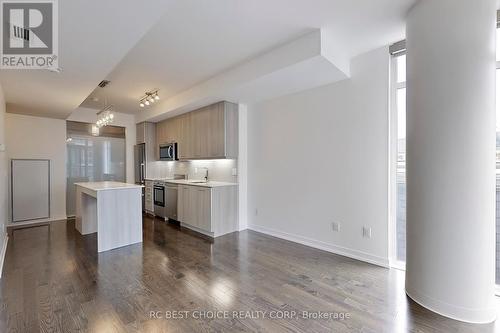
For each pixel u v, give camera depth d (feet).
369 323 6.31
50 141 17.92
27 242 12.84
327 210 11.52
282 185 13.55
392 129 9.73
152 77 12.73
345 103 10.80
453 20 6.43
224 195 14.55
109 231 11.85
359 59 10.32
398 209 9.97
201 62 10.92
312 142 12.08
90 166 20.18
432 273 6.82
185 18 7.68
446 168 6.57
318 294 7.70
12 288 8.01
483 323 6.33
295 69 9.61
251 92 12.67
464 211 6.40
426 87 6.92
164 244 12.62
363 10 7.41
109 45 7.52
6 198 15.19
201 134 16.11
